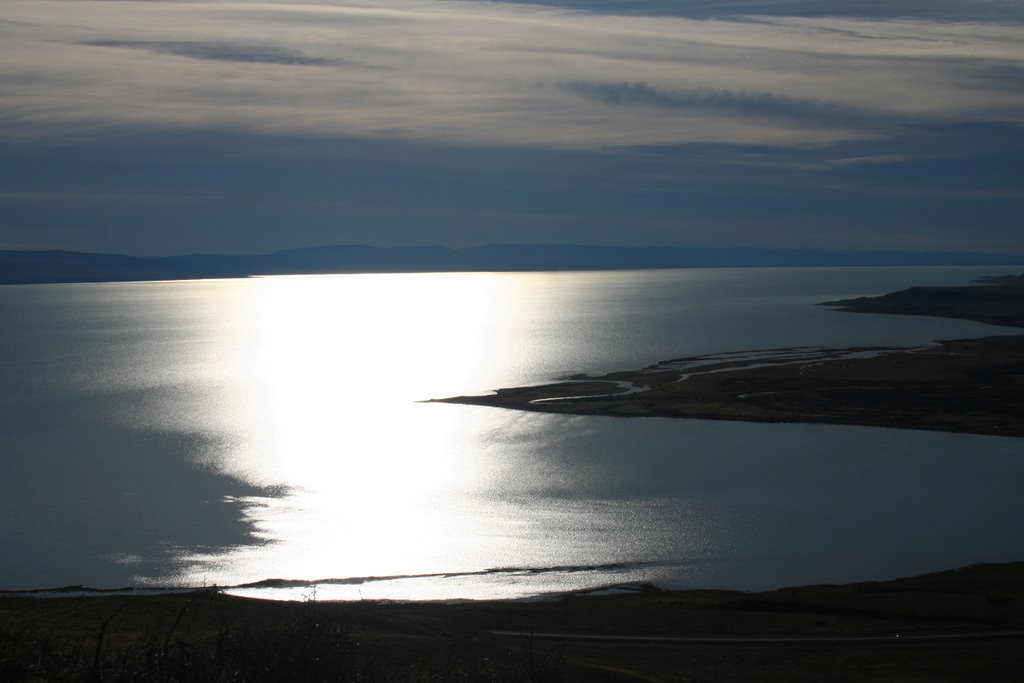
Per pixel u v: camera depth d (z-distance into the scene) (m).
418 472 61.62
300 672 13.44
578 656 29.62
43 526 48.75
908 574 40.62
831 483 57.28
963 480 58.03
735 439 72.00
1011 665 29.23
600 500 53.69
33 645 13.54
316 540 46.56
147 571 41.56
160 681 12.41
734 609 35.88
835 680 27.64
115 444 72.88
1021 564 41.44
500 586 39.97
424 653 22.42
